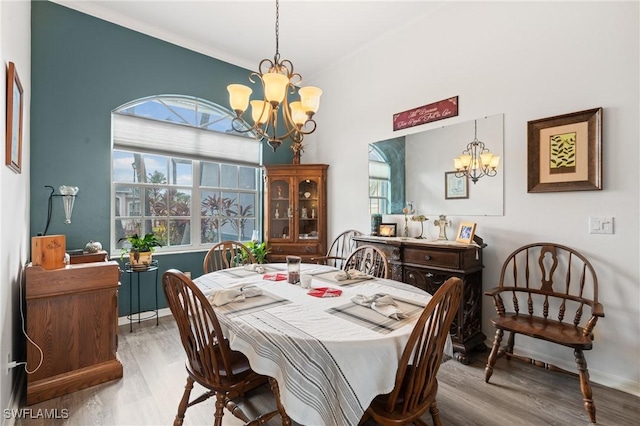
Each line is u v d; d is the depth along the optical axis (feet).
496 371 7.30
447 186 9.51
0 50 4.97
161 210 11.49
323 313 4.70
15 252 6.30
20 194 6.87
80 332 6.66
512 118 8.14
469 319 7.95
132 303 10.50
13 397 6.03
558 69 7.36
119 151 10.60
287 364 3.69
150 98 10.98
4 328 5.27
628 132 6.46
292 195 13.07
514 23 8.07
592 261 6.93
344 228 12.87
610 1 6.65
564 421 5.58
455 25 9.26
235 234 13.39
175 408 5.95
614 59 6.61
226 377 4.58
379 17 10.05
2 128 5.11
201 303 4.19
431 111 9.87
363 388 3.65
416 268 8.75
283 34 11.03
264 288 6.07
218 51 12.14
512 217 8.17
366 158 11.99
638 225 6.36
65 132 9.18
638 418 5.63
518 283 8.04
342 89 12.92
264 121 6.78
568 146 7.16
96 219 9.68
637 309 6.38
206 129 12.31
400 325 4.25
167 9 9.65
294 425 5.31
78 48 9.41
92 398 6.23
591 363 6.95
